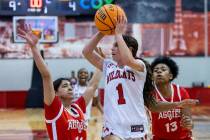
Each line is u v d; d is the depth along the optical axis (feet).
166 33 66.03
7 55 63.98
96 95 34.35
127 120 15.90
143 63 16.29
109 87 16.26
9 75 64.18
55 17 61.11
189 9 66.33
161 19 65.98
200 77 66.03
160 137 19.81
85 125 16.02
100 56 17.57
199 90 63.82
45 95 15.19
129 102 15.99
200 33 66.39
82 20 64.34
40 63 15.07
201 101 63.77
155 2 65.92
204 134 38.09
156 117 19.47
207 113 53.57
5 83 64.18
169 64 19.56
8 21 63.36
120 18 16.16
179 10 66.28
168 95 19.54
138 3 65.72
